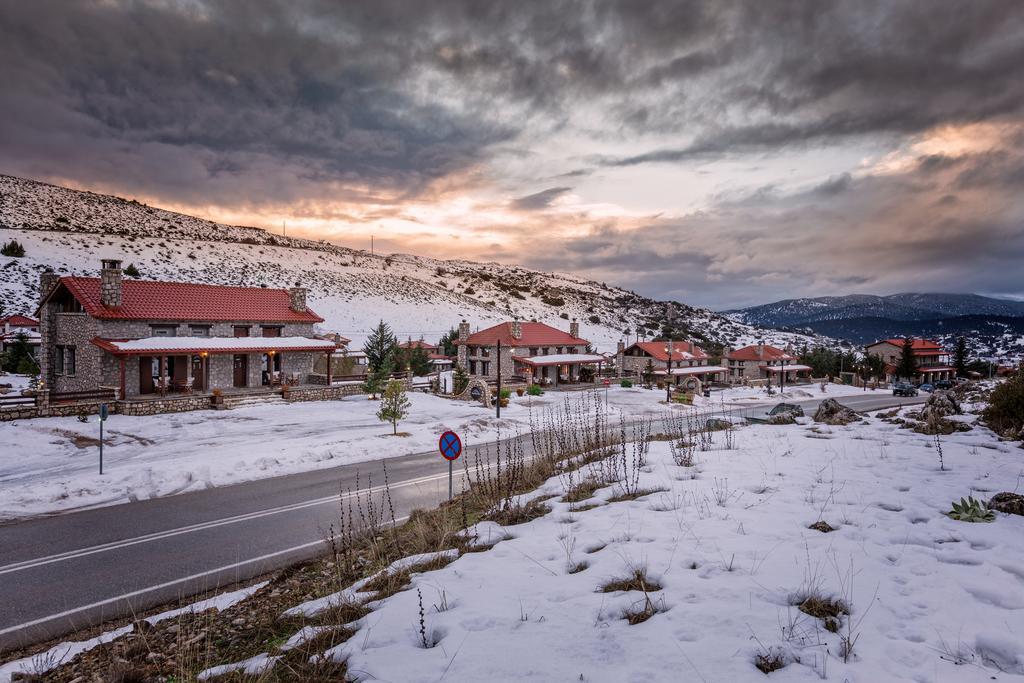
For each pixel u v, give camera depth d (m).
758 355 85.81
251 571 9.68
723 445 14.08
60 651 6.79
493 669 3.92
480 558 6.75
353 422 29.64
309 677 4.34
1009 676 3.45
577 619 4.67
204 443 23.20
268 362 40.72
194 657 6.04
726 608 4.59
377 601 5.96
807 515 7.23
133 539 11.47
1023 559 5.34
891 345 102.06
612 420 33.72
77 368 34.09
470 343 61.12
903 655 3.76
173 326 35.53
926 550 5.72
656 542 6.55
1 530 12.12
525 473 13.02
